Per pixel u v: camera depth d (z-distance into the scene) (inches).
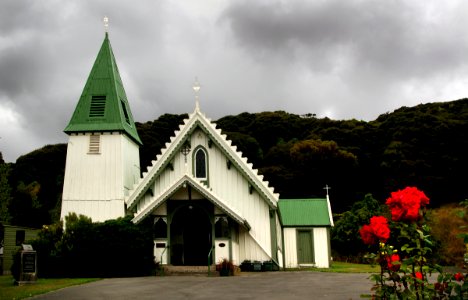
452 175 2481.5
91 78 1416.1
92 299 602.9
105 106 1364.4
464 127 2532.0
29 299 612.4
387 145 2753.4
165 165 1229.1
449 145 2532.0
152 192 1230.3
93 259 1048.2
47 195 2679.6
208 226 1219.2
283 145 2957.7
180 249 1173.7
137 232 1067.3
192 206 1115.3
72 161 1325.0
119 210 1286.9
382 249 279.6
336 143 2785.4
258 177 1211.2
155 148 2748.5
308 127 3240.7
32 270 856.3
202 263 1196.5
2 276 1222.9
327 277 914.7
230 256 1098.1
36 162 2770.7
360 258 1571.1
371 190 2687.0
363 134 2866.6
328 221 1305.4
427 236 268.2
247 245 1202.6
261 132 3243.1
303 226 1302.9
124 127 1331.2
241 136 2970.0
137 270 1048.2
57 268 1046.4
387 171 2583.7
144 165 2746.1
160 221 1128.8
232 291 677.3
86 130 1326.3
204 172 1239.5
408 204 256.4
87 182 1311.5
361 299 561.9
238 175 1232.2
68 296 637.3
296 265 1284.4
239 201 1219.9
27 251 858.8
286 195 2684.5
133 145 1466.5
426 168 2506.2
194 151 1250.0
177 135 1241.4
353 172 2679.6
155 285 780.6
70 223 1087.0
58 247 1050.1
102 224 1069.8
